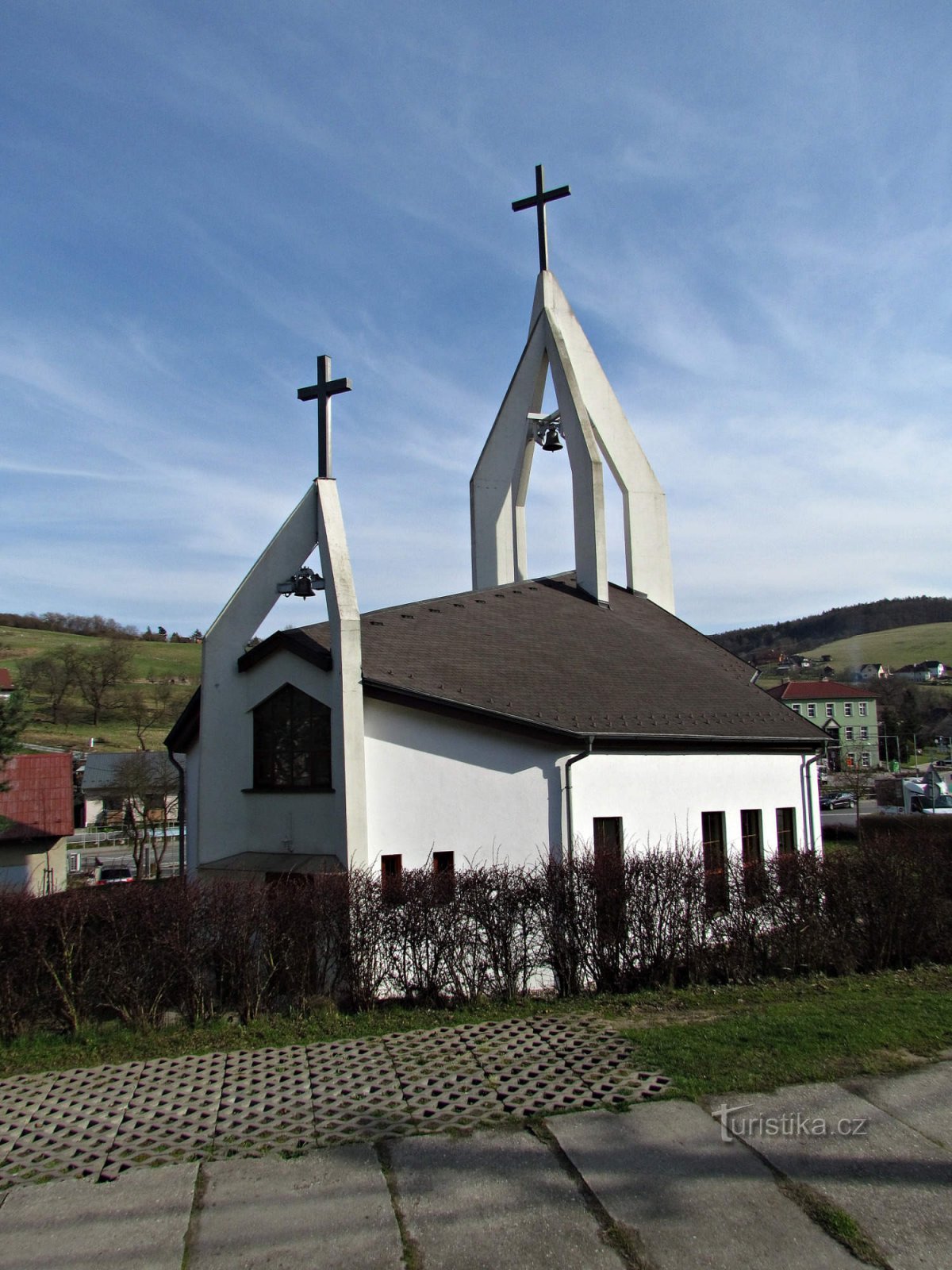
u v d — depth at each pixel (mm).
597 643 18688
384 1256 4949
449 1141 6262
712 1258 4852
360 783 12891
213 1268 4891
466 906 10414
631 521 23953
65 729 70562
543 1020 9180
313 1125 6633
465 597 19062
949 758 92125
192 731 17031
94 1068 8148
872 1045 7891
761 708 18453
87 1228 5309
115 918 9539
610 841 14383
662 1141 6137
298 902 10078
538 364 23625
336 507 14531
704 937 11102
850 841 36031
